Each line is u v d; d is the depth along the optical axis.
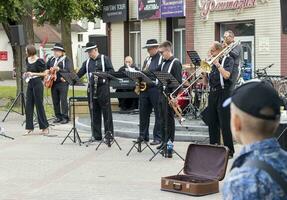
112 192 7.25
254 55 18.03
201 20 19.94
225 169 7.02
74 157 9.70
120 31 26.47
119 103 16.02
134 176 8.16
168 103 9.29
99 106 10.95
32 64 12.19
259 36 17.75
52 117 15.13
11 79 44.59
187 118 13.05
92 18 27.92
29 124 12.43
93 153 10.05
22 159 9.59
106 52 14.80
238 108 2.22
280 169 2.15
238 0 18.38
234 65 8.98
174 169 8.58
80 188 7.49
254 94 2.20
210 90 9.17
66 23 25.39
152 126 12.52
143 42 24.61
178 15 22.12
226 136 8.90
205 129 11.78
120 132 12.15
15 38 15.02
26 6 16.72
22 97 15.92
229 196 2.16
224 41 9.26
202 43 19.95
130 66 15.17
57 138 11.84
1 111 17.12
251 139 2.22
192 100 13.20
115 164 9.03
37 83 12.21
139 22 25.30
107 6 26.73
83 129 13.20
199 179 7.16
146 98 10.14
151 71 9.92
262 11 17.58
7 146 10.97
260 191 2.11
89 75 10.84
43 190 7.41
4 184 7.78
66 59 14.03
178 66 9.84
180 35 22.88
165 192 7.20
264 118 2.18
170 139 9.59
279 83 12.80
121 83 15.26
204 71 8.88
